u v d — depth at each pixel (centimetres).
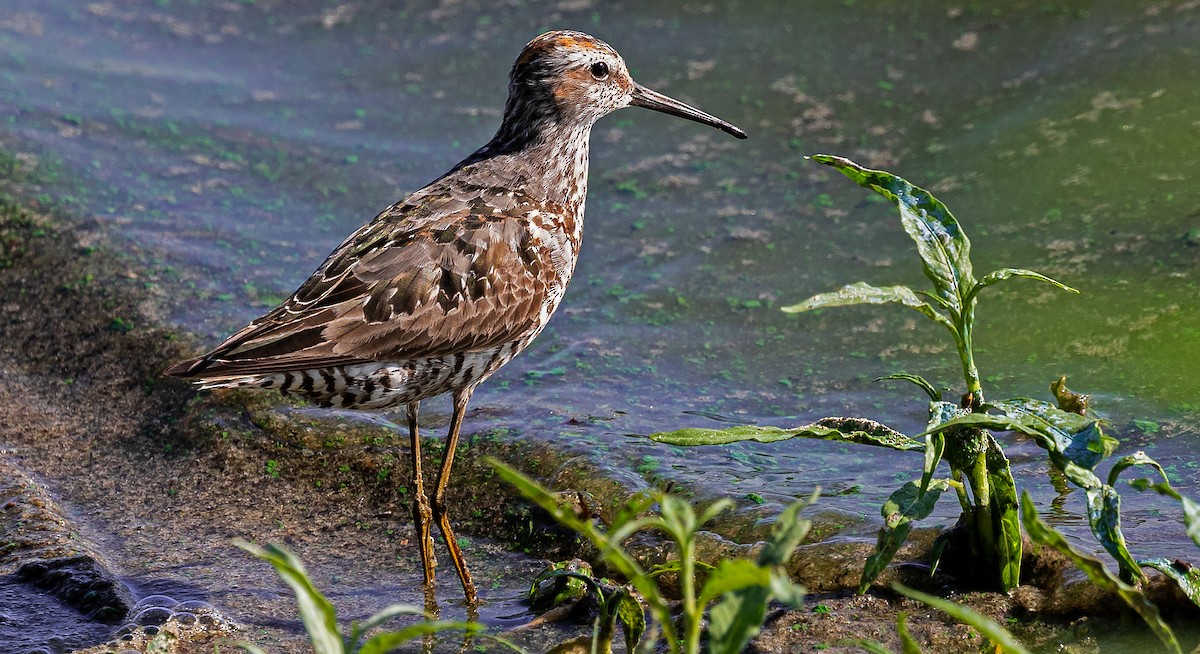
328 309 1003
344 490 1140
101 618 931
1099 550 905
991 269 1329
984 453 861
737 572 604
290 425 1224
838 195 1540
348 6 2112
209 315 1388
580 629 913
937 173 1497
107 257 1504
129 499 1135
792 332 1334
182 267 1484
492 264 1066
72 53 2017
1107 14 1703
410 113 1786
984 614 865
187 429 1229
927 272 865
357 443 1196
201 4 2172
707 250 1477
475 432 1202
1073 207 1402
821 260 1434
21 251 1526
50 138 1766
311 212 1595
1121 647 823
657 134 1705
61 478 1172
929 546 940
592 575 966
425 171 1645
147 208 1609
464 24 1998
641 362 1310
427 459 1168
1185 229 1329
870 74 1694
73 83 1922
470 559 1043
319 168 1684
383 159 1688
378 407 1067
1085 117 1530
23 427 1250
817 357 1288
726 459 1130
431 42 1956
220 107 1850
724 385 1258
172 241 1536
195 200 1628
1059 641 834
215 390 1275
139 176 1681
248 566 1026
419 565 1033
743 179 1591
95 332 1384
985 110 1585
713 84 1720
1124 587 731
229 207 1612
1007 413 804
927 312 853
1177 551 895
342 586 1002
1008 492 858
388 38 1991
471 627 624
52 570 992
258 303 1410
